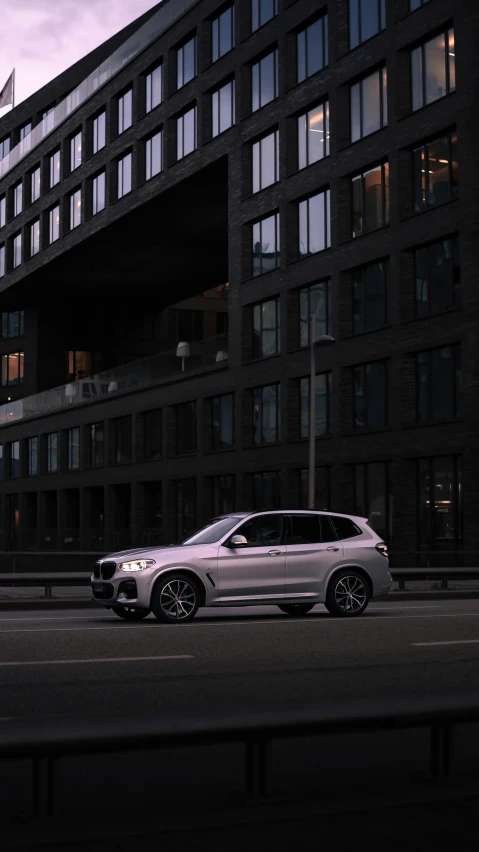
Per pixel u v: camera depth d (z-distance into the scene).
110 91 54.31
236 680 10.08
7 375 71.44
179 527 49.72
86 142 56.69
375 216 37.97
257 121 43.91
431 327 34.66
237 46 45.00
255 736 5.46
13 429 67.75
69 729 5.18
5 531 68.38
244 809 5.35
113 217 53.06
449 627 15.30
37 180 63.47
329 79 39.88
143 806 5.64
